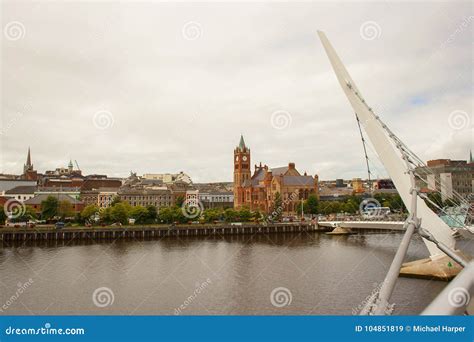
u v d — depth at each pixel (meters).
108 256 69.25
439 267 45.44
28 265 59.62
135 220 117.44
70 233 100.31
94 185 186.12
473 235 44.91
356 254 67.44
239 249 78.62
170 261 63.12
